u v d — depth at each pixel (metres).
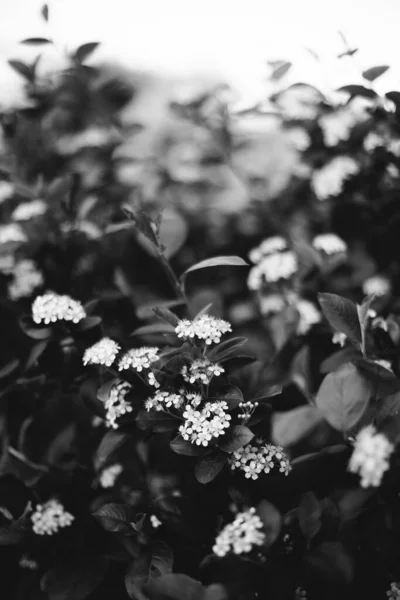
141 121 1.19
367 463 0.72
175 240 1.07
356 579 0.81
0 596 0.89
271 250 1.03
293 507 0.82
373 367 0.83
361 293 1.00
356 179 1.02
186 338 0.81
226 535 0.75
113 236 1.08
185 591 0.77
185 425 0.77
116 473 0.92
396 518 0.80
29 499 0.92
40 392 0.97
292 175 1.10
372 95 0.99
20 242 1.01
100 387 0.85
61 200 1.06
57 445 0.94
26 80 1.13
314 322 0.97
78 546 0.87
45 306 0.86
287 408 0.90
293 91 1.06
